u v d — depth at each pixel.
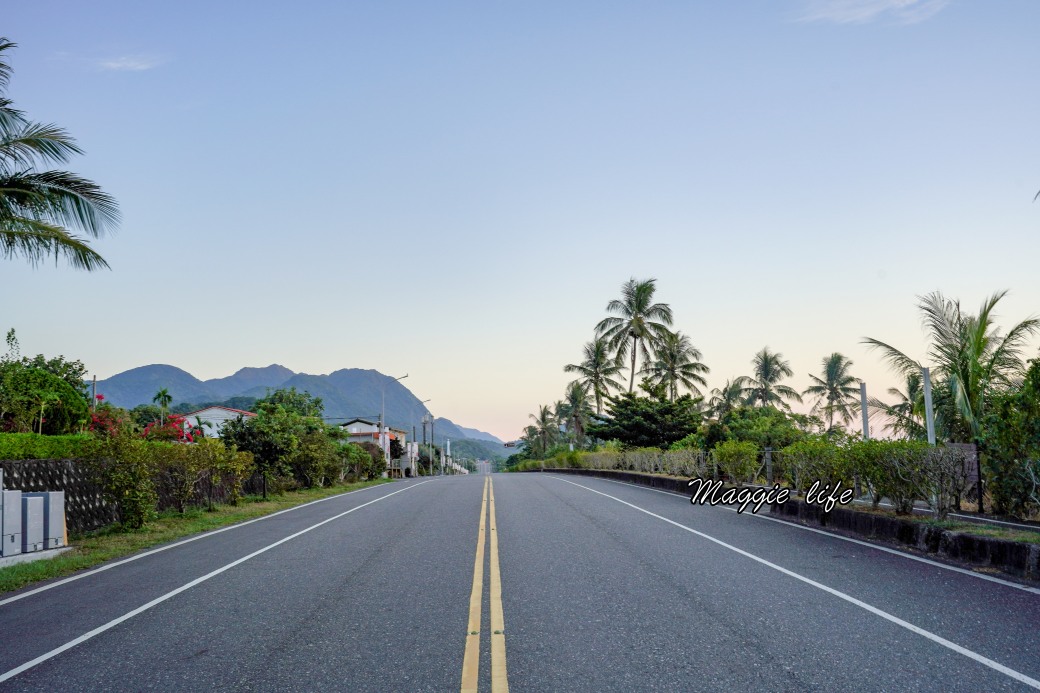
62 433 21.38
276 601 7.59
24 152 14.12
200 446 18.62
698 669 5.14
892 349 23.88
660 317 54.50
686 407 47.19
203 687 4.99
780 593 7.52
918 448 11.34
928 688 4.70
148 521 15.77
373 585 8.30
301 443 30.98
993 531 9.47
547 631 6.20
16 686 5.13
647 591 7.71
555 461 63.31
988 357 20.36
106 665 5.54
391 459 78.56
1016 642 5.63
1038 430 12.75
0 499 10.90
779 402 58.75
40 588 8.99
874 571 8.69
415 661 5.43
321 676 5.14
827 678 4.91
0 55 13.72
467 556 10.28
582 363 67.44
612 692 4.72
